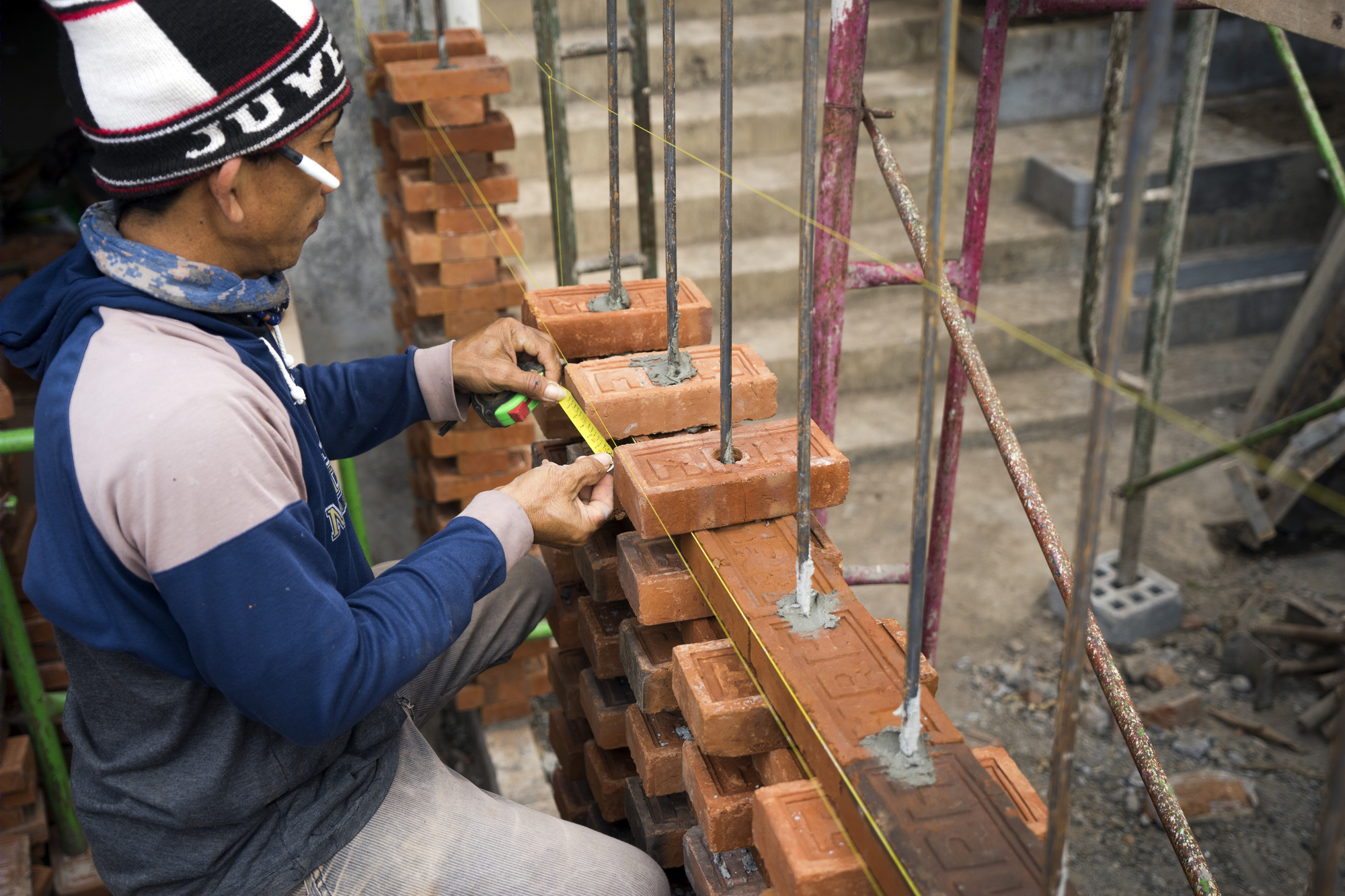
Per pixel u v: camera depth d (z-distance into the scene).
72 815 2.55
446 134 2.68
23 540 2.68
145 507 1.06
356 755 1.35
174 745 1.22
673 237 1.39
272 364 1.31
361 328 3.39
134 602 1.13
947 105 0.76
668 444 1.37
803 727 1.09
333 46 1.23
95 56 1.09
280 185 1.21
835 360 1.89
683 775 1.35
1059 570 1.17
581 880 1.36
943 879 0.92
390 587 1.23
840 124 1.68
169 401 1.08
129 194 1.17
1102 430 0.66
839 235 1.77
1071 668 0.73
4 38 6.73
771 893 1.12
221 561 1.08
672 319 1.45
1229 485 4.73
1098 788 3.41
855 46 1.62
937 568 2.07
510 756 3.08
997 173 5.65
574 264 2.68
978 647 3.96
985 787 1.00
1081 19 5.95
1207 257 5.56
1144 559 4.39
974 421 4.97
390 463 3.51
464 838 1.34
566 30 5.35
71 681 1.23
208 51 1.10
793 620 1.17
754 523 1.32
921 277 1.84
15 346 1.25
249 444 1.11
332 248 3.24
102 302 1.17
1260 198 5.57
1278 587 4.23
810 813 1.05
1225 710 3.68
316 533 1.34
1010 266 5.47
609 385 1.43
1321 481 4.42
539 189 5.11
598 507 1.41
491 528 1.30
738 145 5.47
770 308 5.17
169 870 1.26
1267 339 5.58
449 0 2.97
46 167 5.25
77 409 1.10
